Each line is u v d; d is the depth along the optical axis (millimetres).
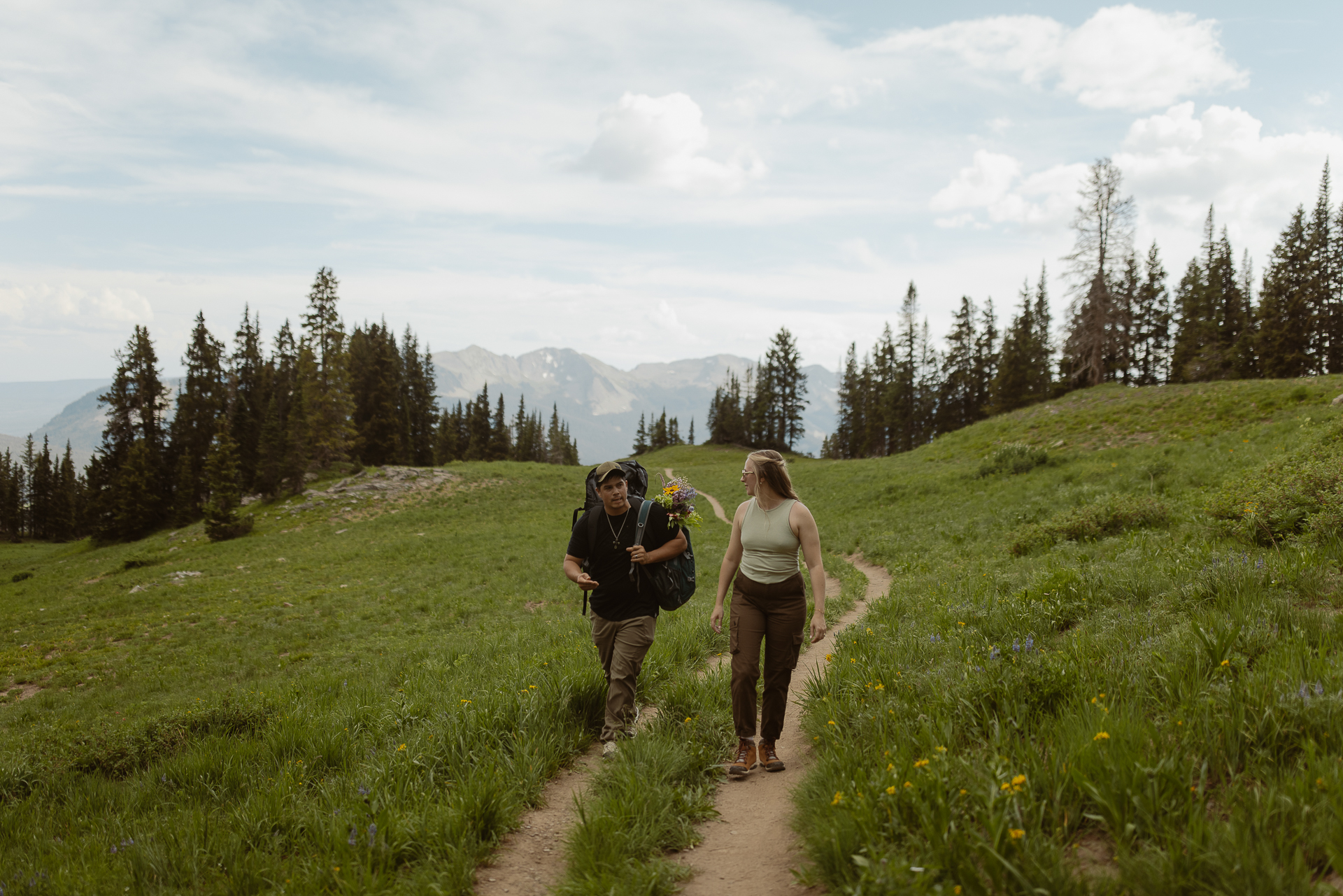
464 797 3830
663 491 5066
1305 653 3680
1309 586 5348
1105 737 2973
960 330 72875
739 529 4637
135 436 67188
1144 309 65250
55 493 98312
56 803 5824
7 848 4684
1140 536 10609
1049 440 31219
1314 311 51125
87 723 11328
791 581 4492
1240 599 5180
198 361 68375
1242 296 62094
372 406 73312
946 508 22516
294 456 52156
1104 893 2268
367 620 18797
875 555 17516
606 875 3068
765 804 4020
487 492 49625
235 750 6016
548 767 4695
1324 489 8289
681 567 5051
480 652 11758
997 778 2883
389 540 36500
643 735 4766
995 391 64688
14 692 14867
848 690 5258
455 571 25766
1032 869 2393
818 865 2914
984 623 6648
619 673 5023
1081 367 46656
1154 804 2584
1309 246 53312
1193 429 24812
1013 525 17000
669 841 3578
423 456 89188
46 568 45094
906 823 2912
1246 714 3098
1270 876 2070
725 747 4930
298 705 8258
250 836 3959
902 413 79188
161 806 5211
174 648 17469
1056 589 7176
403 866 3412
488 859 3553
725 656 8180
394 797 4027
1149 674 3912
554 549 29094
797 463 56344
